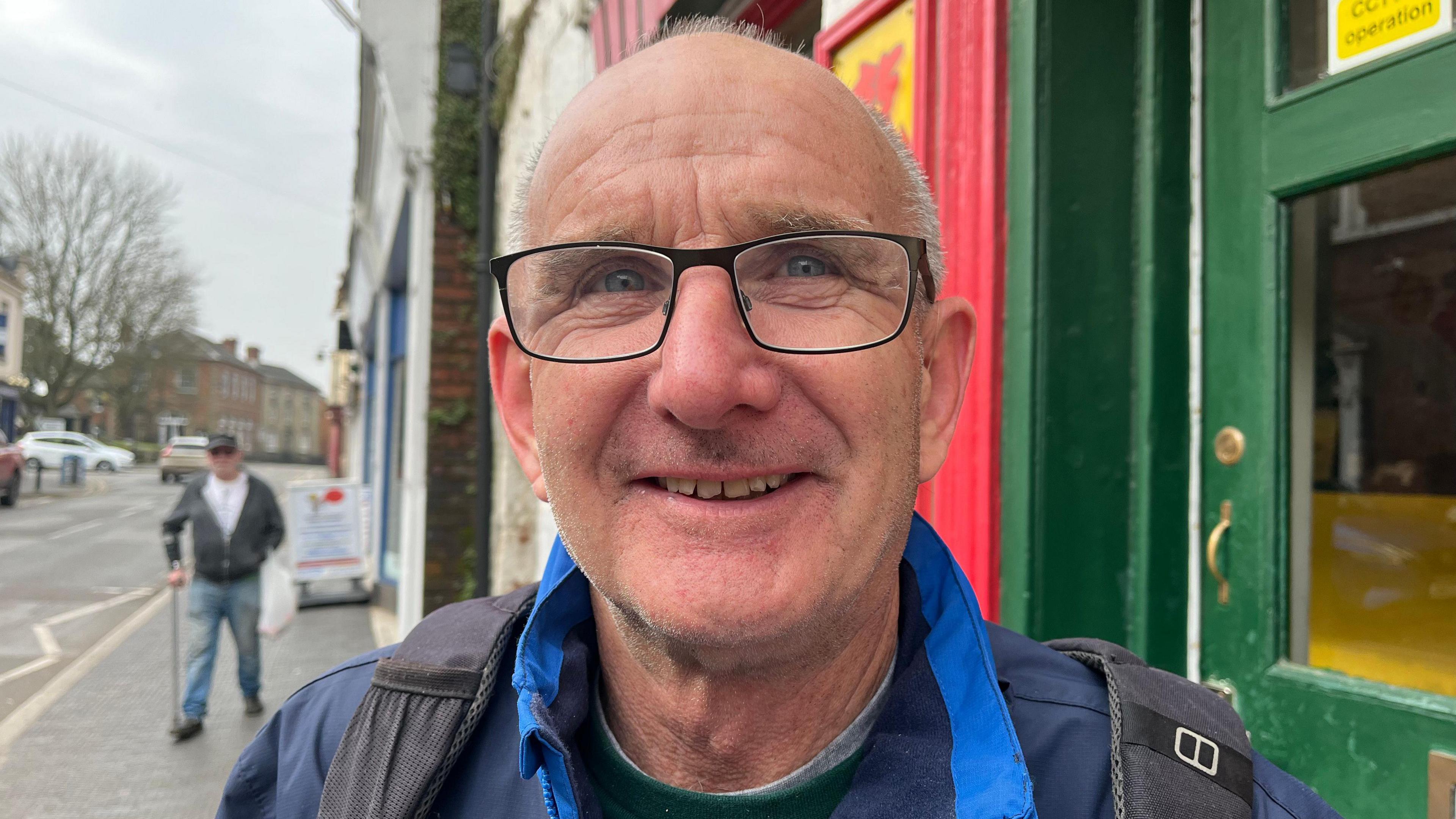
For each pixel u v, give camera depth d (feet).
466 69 19.25
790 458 2.50
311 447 260.01
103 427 154.92
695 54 2.75
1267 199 4.90
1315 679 4.59
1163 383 5.37
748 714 2.84
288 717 3.25
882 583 2.80
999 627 3.36
